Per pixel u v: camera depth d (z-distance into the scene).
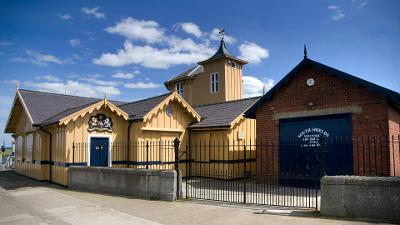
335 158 12.88
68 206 10.27
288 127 14.50
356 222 7.61
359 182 8.00
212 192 12.74
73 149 15.49
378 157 11.80
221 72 28.70
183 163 18.83
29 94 20.81
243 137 18.12
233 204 10.13
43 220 8.57
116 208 9.92
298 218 8.16
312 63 13.64
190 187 14.27
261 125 15.48
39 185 15.97
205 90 29.94
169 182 10.93
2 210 9.98
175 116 18.64
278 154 14.66
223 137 17.55
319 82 13.66
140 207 9.92
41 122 17.94
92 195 12.50
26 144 20.70
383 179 7.75
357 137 12.41
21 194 13.03
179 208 9.66
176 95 18.33
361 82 12.20
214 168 17.81
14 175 20.95
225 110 19.55
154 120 17.56
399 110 12.82
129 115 18.23
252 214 8.70
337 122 13.00
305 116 13.94
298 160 14.00
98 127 16.55
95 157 16.33
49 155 17.45
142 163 17.00
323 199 8.40
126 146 17.53
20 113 21.98
